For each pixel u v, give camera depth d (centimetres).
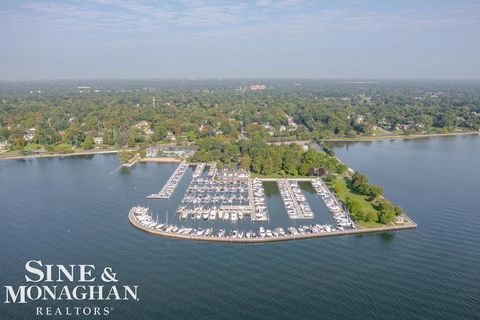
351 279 19388
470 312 17000
